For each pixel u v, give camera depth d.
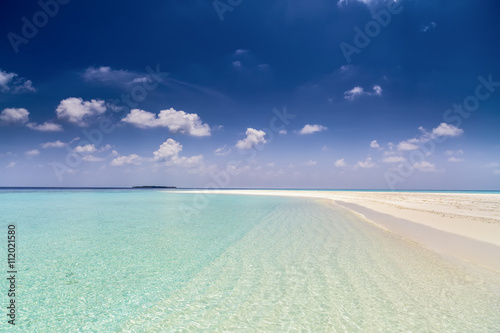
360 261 8.95
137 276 7.83
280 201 39.16
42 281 7.46
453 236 12.44
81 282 7.39
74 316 5.54
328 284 7.06
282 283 7.19
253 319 5.35
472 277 7.41
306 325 5.09
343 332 4.84
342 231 14.15
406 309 5.65
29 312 5.71
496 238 11.89
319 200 41.00
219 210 25.83
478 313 5.45
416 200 36.03
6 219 19.20
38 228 15.53
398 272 7.86
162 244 11.64
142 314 5.61
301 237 12.81
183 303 6.11
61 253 10.24
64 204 32.59
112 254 10.09
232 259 9.41
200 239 12.57
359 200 38.66
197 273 8.03
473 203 30.22
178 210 26.17
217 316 5.50
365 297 6.25
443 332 4.79
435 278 7.36
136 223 17.55
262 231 14.50
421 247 10.60
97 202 36.41
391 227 15.07
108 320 5.38
